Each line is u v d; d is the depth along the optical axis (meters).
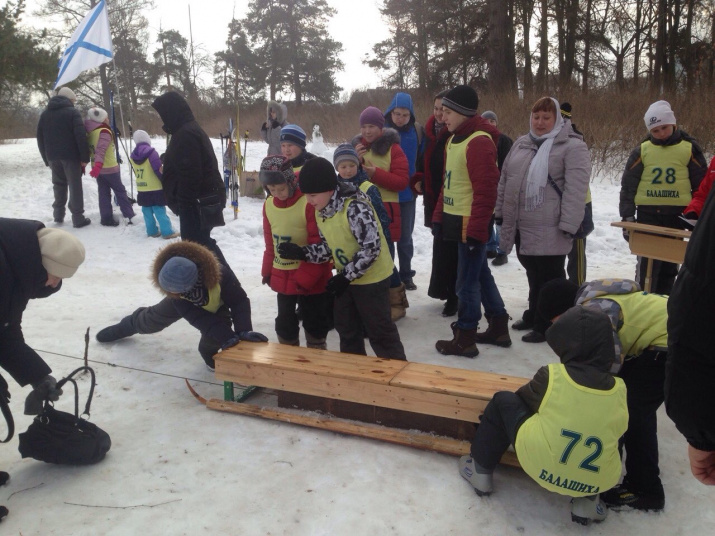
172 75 43.88
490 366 4.34
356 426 3.40
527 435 2.64
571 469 2.55
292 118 24.80
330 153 15.02
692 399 1.58
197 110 34.28
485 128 4.15
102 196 9.06
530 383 2.76
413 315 5.49
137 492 2.95
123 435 3.46
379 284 3.71
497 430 2.82
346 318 3.86
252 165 14.81
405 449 3.29
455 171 4.24
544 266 4.54
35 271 2.71
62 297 6.18
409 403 3.26
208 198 5.25
